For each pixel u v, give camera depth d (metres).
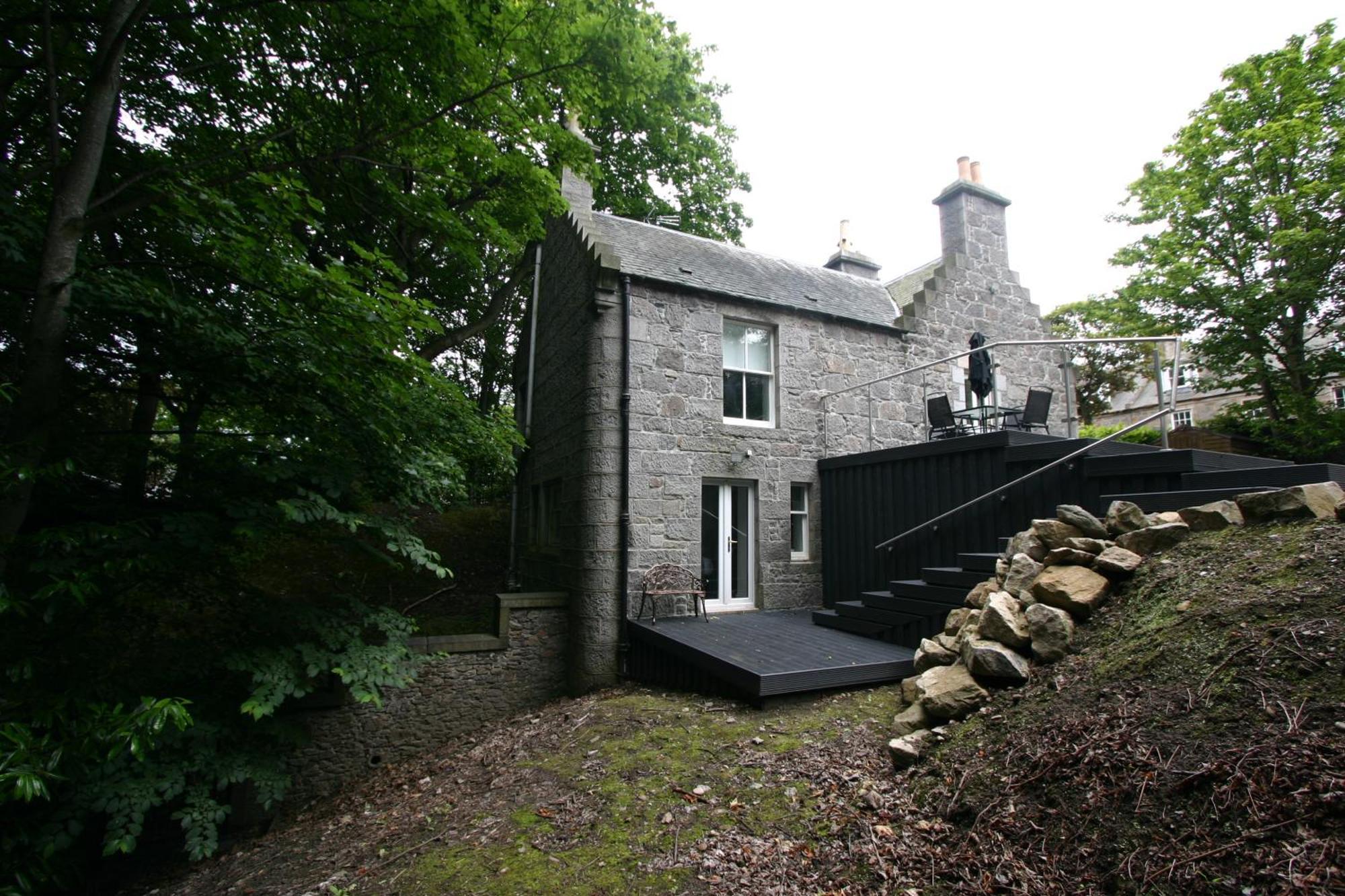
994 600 4.20
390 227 9.12
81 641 5.06
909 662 5.62
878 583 8.10
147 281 4.59
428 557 5.90
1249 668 2.65
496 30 6.11
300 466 5.41
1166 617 3.35
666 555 8.27
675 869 3.05
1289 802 2.04
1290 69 12.50
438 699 7.45
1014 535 5.76
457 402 6.98
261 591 6.05
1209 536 3.91
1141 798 2.39
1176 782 2.35
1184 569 3.69
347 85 6.70
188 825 4.71
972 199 11.81
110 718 3.76
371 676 5.61
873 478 8.34
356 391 5.52
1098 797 2.51
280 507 4.98
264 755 5.65
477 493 17.23
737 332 9.49
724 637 6.76
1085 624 3.90
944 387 10.90
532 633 8.11
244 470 5.55
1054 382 12.09
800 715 4.80
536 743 5.63
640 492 8.20
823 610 8.77
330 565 12.02
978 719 3.58
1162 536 4.11
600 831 3.54
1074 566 4.25
